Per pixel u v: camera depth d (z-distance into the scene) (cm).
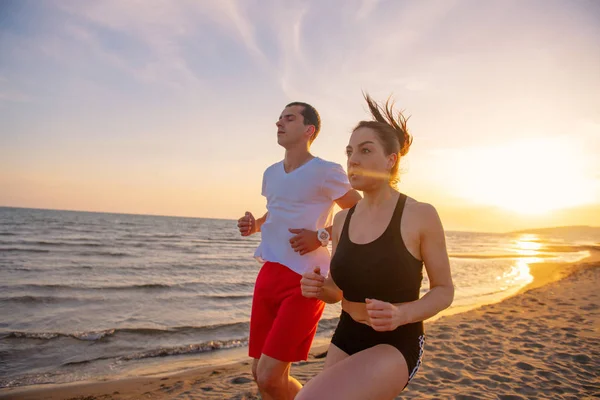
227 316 945
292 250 257
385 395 159
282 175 272
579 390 437
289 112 269
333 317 916
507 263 2792
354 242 187
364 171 185
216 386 484
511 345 630
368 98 215
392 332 176
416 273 179
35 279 1425
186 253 2794
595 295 1229
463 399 406
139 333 768
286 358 237
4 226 4725
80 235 3978
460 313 938
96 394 486
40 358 624
